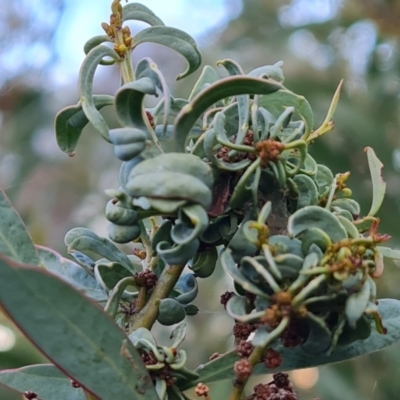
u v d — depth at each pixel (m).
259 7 1.11
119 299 0.33
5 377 0.35
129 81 0.34
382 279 0.82
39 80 1.22
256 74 0.35
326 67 1.00
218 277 0.94
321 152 0.86
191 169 0.31
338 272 0.30
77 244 0.35
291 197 0.33
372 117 0.91
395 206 0.86
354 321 0.30
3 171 1.16
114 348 0.31
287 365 0.34
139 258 0.37
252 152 0.32
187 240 0.30
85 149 1.13
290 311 0.30
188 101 0.35
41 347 0.30
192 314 0.36
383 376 0.80
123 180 0.32
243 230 0.31
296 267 0.31
